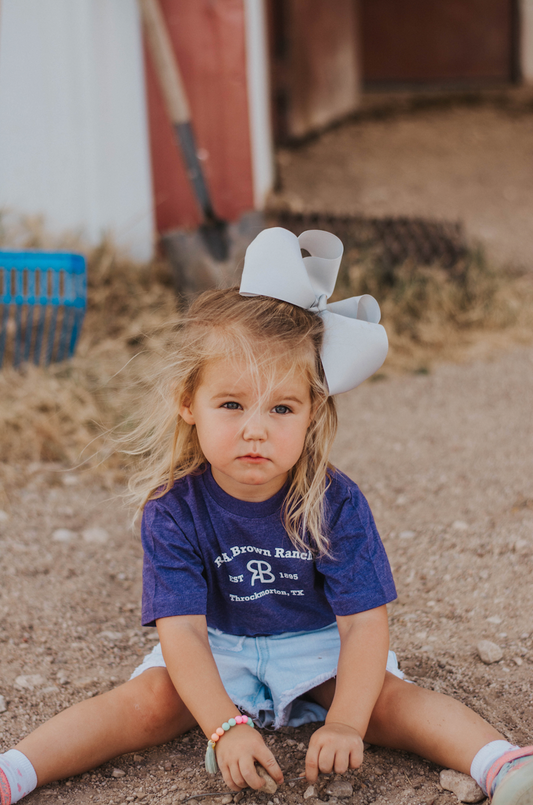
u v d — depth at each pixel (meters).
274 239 1.49
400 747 1.56
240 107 5.55
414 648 1.96
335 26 8.23
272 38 7.36
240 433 1.42
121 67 4.84
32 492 2.98
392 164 7.60
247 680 1.63
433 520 2.68
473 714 1.49
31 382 3.69
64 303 3.94
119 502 2.91
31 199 4.73
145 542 1.56
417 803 1.45
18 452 3.27
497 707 1.72
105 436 3.29
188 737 1.67
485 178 7.40
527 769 1.31
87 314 4.47
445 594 2.22
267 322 1.45
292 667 1.59
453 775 1.47
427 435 3.48
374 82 9.09
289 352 1.43
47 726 1.51
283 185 6.93
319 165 7.43
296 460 1.48
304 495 1.54
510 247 6.26
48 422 3.37
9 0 4.52
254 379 1.41
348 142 8.01
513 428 3.50
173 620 1.48
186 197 5.41
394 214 6.60
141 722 1.55
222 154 5.55
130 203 5.00
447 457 3.22
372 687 1.44
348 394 4.09
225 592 1.59
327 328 1.50
